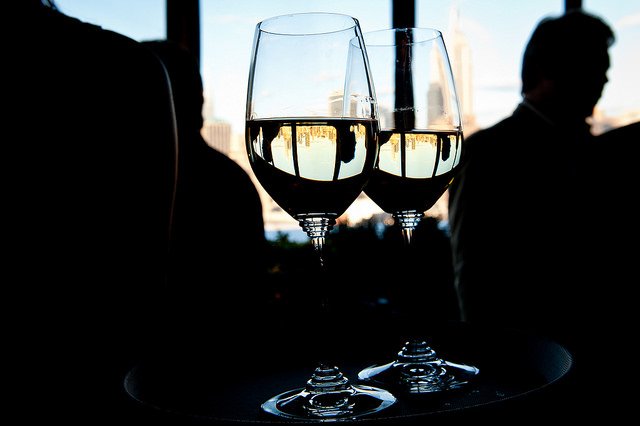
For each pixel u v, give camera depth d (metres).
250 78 0.61
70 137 0.68
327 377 0.58
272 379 0.65
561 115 1.98
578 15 2.03
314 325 0.82
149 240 0.75
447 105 0.70
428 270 2.74
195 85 1.81
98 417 0.65
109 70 0.71
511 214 1.89
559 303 1.76
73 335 0.69
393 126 0.69
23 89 0.66
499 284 1.88
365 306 2.56
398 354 0.68
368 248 2.63
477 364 0.69
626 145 1.48
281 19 0.58
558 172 1.87
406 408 0.54
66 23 0.71
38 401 0.67
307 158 0.57
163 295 0.79
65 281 0.69
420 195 0.70
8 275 0.67
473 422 0.41
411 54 0.70
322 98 0.58
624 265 1.38
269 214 2.76
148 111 0.74
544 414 0.45
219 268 1.74
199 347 0.72
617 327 1.23
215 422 0.42
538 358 0.66
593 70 1.96
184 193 1.71
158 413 0.44
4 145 0.66
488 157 1.96
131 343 0.73
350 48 0.59
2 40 0.66
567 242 1.75
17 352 0.67
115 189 0.71
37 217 0.67
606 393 0.63
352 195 0.59
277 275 2.63
